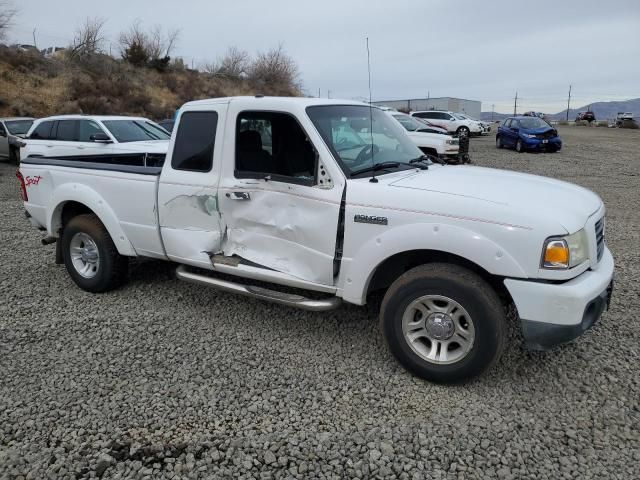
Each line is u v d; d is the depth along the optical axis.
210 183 4.20
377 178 3.71
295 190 3.80
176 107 40.12
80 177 5.05
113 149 10.23
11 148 16.02
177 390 3.45
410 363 3.52
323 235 3.70
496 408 3.23
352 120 4.19
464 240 3.20
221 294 5.12
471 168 4.43
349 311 4.68
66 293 5.21
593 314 3.28
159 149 9.81
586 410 3.20
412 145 4.70
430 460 2.79
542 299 3.08
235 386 3.50
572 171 14.89
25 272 5.86
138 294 5.14
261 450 2.87
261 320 4.52
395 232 3.40
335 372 3.67
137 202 4.66
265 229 4.00
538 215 3.13
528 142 20.81
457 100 51.00
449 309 3.36
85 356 3.91
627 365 3.69
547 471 2.69
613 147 23.44
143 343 4.11
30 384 3.53
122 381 3.56
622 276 5.54
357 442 2.93
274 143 3.93
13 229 7.95
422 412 3.20
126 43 48.25
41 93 32.38
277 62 54.31
